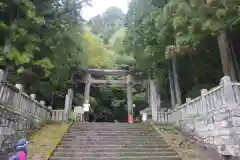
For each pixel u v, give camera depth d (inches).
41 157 300.4
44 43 489.4
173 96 634.8
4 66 453.1
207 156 313.7
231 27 423.2
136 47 650.2
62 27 533.0
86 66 805.9
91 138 405.1
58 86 692.7
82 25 667.4
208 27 322.7
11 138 309.1
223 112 298.0
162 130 454.3
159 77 700.0
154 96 610.2
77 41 641.6
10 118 309.6
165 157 319.9
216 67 599.8
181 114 446.9
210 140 327.3
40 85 623.5
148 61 672.4
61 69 584.1
